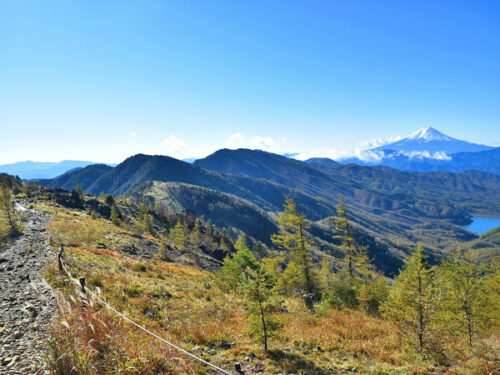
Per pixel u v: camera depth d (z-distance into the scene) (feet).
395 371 29.19
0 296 39.91
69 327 21.95
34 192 325.42
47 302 36.14
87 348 20.66
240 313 52.01
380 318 68.80
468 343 39.04
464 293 46.80
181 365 23.88
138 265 83.56
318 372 28.22
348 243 103.65
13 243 96.32
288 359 30.63
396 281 45.37
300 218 95.35
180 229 257.55
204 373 24.71
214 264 209.67
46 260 63.21
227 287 90.74
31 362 22.50
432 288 38.11
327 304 65.26
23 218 163.32
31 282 45.96
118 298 43.73
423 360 32.89
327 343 37.35
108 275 58.70
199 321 42.11
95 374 18.69
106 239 136.56
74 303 28.89
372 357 33.40
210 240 321.73
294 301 79.10
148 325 34.65
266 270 33.96
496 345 30.50
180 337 34.30
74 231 129.80
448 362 32.55
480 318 49.75
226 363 28.32
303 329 44.65
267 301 33.58
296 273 97.35
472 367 29.01
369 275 105.09
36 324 29.71
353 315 62.18
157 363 22.29
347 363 31.19
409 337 38.58
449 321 40.68
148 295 52.34
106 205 301.22
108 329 23.95
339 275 101.71
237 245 198.39
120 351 21.29
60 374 18.84
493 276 66.44
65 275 47.47
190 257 191.83
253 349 32.53
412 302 38.09
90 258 75.66
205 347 31.76
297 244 98.32
